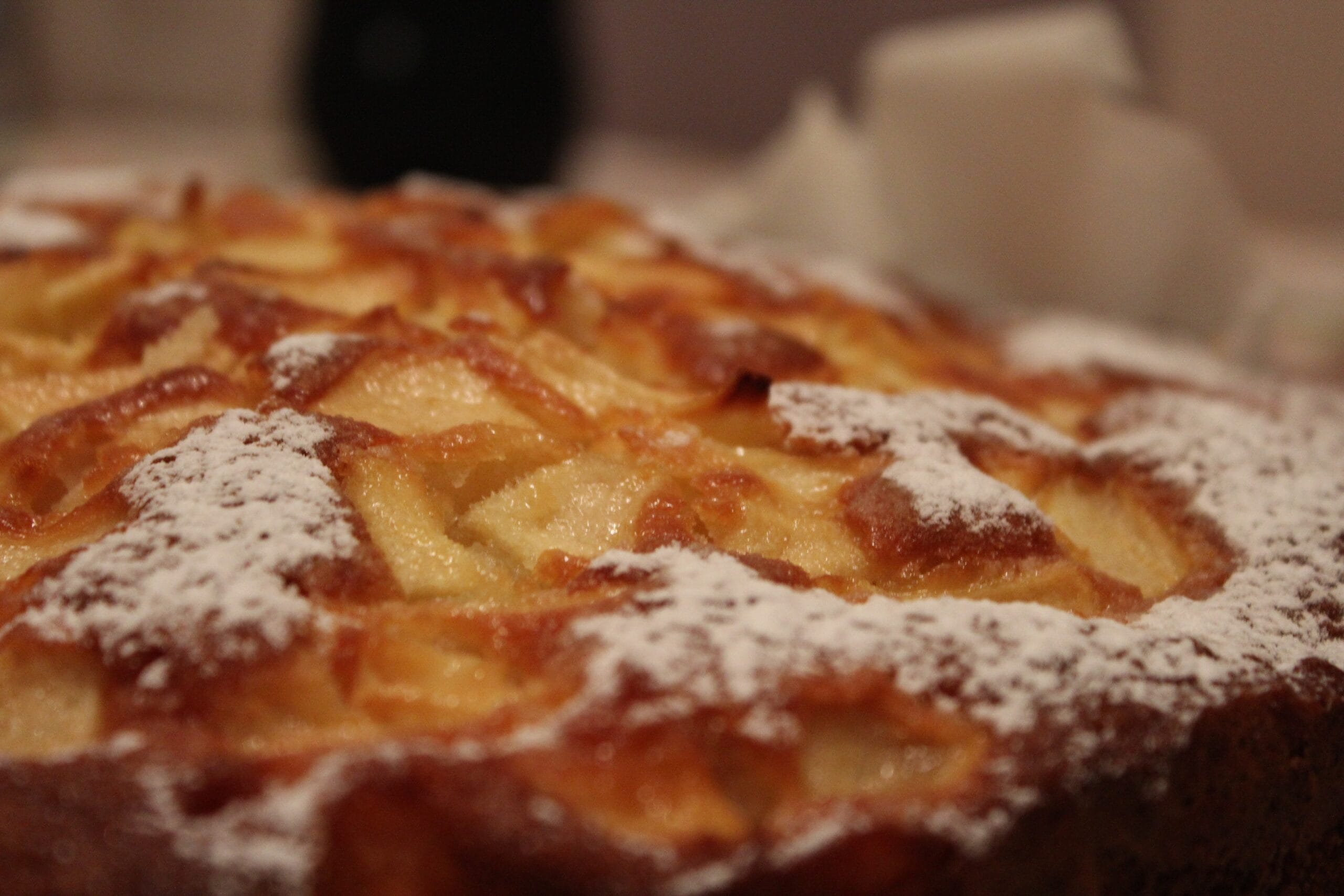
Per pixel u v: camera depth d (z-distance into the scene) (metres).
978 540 0.37
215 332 0.40
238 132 1.08
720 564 0.35
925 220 0.72
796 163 0.70
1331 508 0.39
